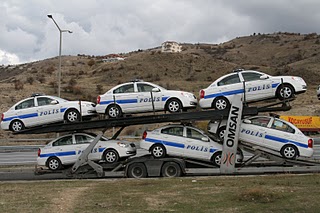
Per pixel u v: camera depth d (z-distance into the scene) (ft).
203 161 51.60
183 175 51.31
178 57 298.15
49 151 55.16
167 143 51.78
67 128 52.95
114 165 53.47
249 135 50.60
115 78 266.36
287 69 260.21
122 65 289.53
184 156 51.62
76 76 291.38
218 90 50.31
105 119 51.98
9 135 121.49
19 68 388.78
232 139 49.08
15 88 191.72
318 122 114.21
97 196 37.40
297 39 438.40
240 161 51.19
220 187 39.93
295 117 115.55
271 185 39.68
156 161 51.16
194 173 50.42
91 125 52.60
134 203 33.42
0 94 177.17
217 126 52.03
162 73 272.31
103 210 31.07
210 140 51.49
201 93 51.06
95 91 197.36
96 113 55.26
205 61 294.87
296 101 161.38
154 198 35.40
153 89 51.29
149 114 54.39
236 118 48.83
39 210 31.94
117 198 35.81
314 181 41.32
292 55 373.20
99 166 52.80
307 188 37.27
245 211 29.04
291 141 49.47
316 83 227.40
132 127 110.11
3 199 37.60
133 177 51.62
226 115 49.62
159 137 52.19
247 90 49.65
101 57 414.82
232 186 40.16
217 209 30.04
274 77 49.80
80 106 53.67
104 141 54.95
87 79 272.92
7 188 45.44
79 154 54.60
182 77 265.34
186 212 29.45
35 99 54.60
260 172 49.47
